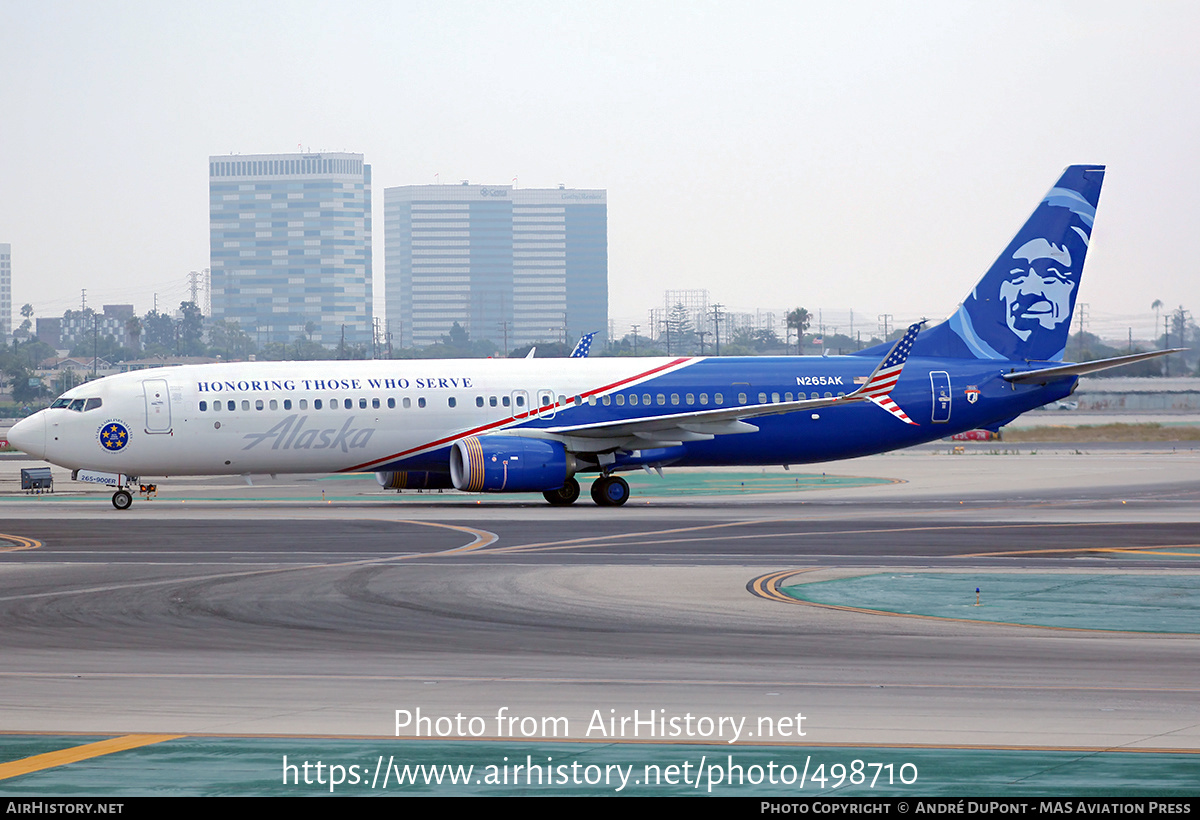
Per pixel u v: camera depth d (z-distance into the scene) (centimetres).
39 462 19725
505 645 4619
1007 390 11744
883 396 11094
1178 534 8344
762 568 6681
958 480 14212
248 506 11144
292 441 10706
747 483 14000
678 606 5478
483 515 9919
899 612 5328
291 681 3988
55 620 5191
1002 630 4909
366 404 10800
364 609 5425
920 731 3306
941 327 11831
